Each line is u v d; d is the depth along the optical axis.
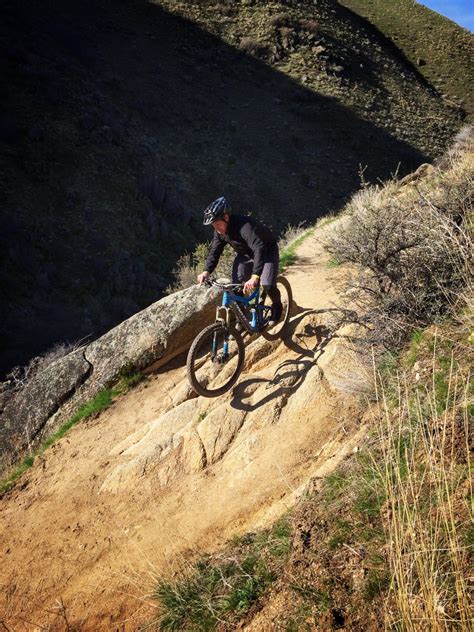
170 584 4.01
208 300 7.69
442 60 67.00
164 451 5.68
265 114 45.12
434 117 52.75
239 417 5.61
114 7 52.06
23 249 25.59
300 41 54.91
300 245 11.40
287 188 39.09
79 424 7.33
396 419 4.04
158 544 4.69
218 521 4.62
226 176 38.16
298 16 59.12
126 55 46.19
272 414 5.46
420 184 9.19
